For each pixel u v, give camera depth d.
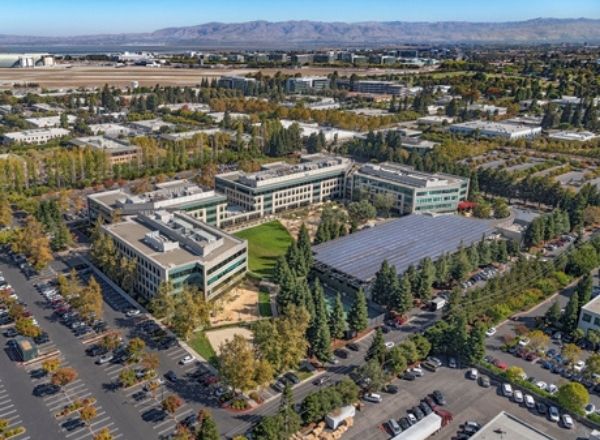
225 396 146.50
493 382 157.62
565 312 183.75
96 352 166.38
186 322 169.00
